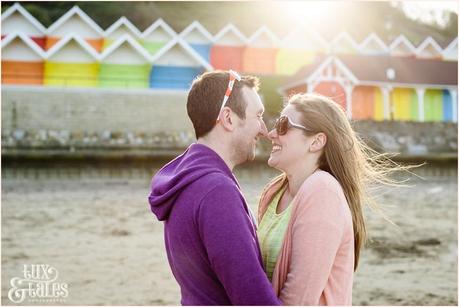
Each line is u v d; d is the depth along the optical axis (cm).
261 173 1736
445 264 899
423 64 2156
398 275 830
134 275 812
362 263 900
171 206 213
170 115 1888
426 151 1909
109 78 1988
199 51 2180
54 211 1241
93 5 2828
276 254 224
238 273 188
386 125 1911
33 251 925
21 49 1914
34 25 2097
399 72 2094
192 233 200
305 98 240
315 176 219
